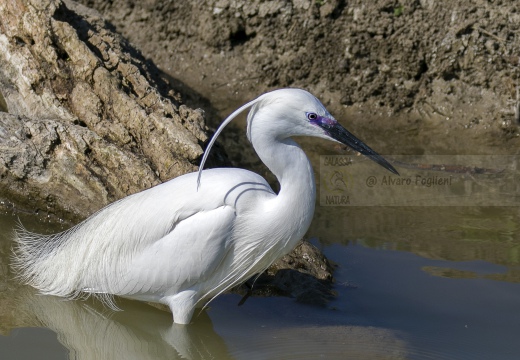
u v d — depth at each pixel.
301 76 16.02
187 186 9.08
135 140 11.49
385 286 10.17
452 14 15.16
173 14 17.00
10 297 9.95
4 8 12.47
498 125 14.61
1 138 11.54
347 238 11.41
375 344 8.84
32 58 12.22
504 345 8.84
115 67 12.24
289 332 9.18
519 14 14.96
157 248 8.98
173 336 9.27
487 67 14.85
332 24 15.77
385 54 15.36
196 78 16.55
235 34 16.62
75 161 11.35
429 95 15.27
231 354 8.78
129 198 9.55
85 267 9.59
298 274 10.21
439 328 9.20
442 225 11.73
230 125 15.14
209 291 9.40
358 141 8.77
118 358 8.91
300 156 8.82
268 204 8.99
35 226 11.56
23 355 8.73
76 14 12.98
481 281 10.23
